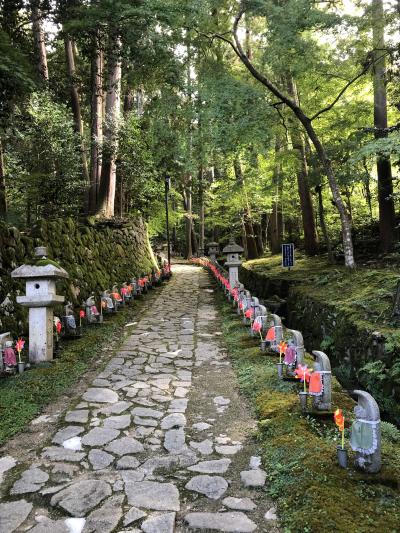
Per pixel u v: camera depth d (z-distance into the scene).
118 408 4.60
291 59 9.78
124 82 16.64
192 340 7.91
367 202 15.88
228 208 23.00
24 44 11.33
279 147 14.77
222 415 4.38
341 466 2.94
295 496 2.73
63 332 7.55
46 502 2.84
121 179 17.05
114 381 5.57
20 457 3.50
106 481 3.10
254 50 12.78
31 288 5.91
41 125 11.91
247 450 3.57
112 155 14.80
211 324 9.33
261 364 5.84
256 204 19.95
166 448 3.63
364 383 6.12
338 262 12.96
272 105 10.38
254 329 6.92
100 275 11.10
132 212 20.08
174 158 11.73
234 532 2.49
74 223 10.60
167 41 8.94
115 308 10.01
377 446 2.82
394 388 5.32
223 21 10.01
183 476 3.16
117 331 8.63
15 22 10.50
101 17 8.29
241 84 9.73
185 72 10.33
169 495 2.90
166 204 19.14
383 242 11.61
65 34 9.75
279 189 17.58
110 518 2.65
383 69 10.42
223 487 2.99
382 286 8.40
